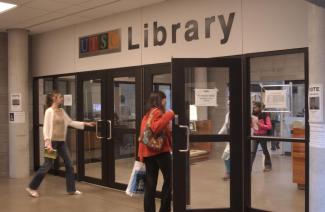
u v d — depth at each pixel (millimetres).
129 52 6133
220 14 4992
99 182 6648
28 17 6570
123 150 6258
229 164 4805
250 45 4715
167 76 5637
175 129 4668
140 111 5941
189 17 5324
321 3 3320
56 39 7500
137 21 6012
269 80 4691
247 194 4797
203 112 4809
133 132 6043
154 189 4625
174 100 4676
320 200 3734
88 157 6910
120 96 6289
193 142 4730
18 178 7492
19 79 7508
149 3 5723
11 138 7562
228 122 4781
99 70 6625
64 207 5312
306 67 4234
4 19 6703
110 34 6438
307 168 4219
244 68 4766
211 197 4988
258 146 5277
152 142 4492
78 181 7051
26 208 5285
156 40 5742
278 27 4473
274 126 4652
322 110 3705
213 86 4797
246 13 4746
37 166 8180
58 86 7590
